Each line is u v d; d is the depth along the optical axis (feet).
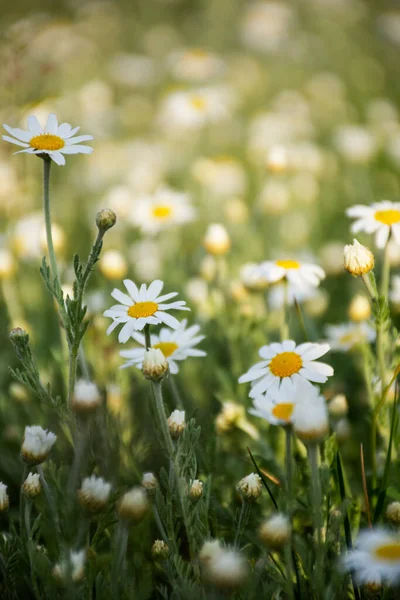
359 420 2.36
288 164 3.73
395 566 1.85
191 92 3.66
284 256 2.70
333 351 2.37
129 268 3.09
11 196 3.13
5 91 3.01
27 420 2.42
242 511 1.98
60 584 1.93
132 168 3.87
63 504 1.95
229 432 2.20
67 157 4.01
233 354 2.40
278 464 2.15
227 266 2.74
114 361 2.37
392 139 4.08
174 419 1.98
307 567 1.96
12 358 2.56
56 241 2.45
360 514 2.07
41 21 4.53
